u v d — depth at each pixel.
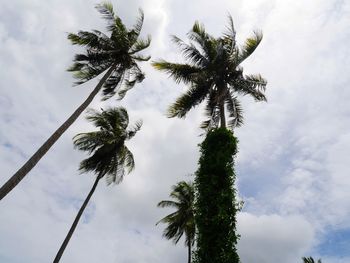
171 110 19.95
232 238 11.23
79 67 22.19
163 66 20.31
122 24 22.66
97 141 27.69
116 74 22.72
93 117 29.23
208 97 20.19
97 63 22.41
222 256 10.90
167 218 36.81
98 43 22.11
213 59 19.92
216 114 20.06
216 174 12.55
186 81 20.16
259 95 19.67
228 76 19.70
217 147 13.30
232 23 20.16
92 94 19.53
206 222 11.59
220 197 11.90
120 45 22.42
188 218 36.09
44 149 15.79
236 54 19.47
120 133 28.91
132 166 29.38
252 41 20.36
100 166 28.05
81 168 27.66
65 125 17.27
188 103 19.89
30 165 14.97
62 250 23.25
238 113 20.28
